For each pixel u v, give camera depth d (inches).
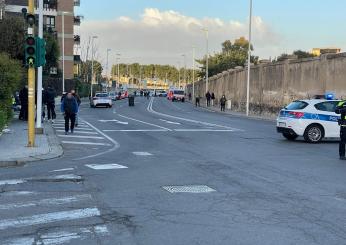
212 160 559.2
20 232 267.9
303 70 1520.7
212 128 1076.5
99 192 375.6
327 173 475.2
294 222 291.3
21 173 461.7
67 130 890.7
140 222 289.6
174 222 289.9
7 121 880.3
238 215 307.3
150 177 443.2
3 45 1633.9
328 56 1358.3
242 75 2220.7
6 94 856.3
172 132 956.0
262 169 495.8
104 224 284.8
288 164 534.3
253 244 248.1
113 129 1011.9
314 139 792.3
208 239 256.5
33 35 625.0
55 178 434.3
